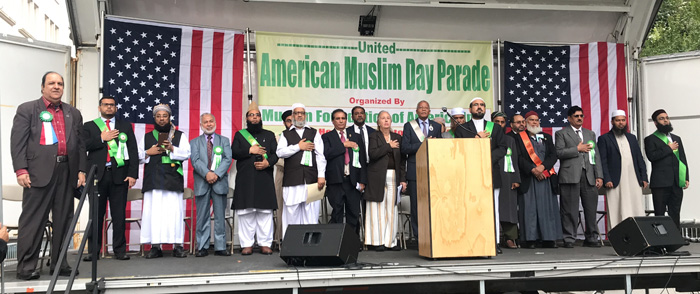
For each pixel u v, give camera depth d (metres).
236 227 8.53
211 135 7.14
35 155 5.18
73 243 8.27
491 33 9.52
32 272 5.09
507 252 6.78
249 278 5.01
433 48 9.12
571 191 7.78
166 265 5.87
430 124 7.48
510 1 9.10
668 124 7.91
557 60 9.39
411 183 7.34
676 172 7.89
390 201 7.37
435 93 9.09
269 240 7.08
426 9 9.18
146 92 8.16
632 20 9.45
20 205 7.88
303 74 8.74
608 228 8.28
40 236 5.15
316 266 5.42
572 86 9.38
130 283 4.86
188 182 8.36
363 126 7.73
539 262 5.45
